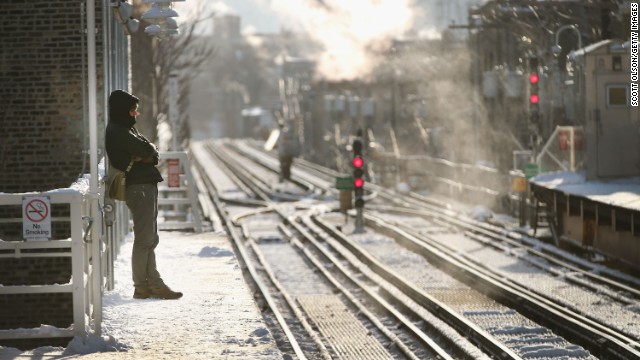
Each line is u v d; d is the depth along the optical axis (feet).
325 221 196.85
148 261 75.41
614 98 154.10
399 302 102.42
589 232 137.39
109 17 94.68
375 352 81.35
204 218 189.06
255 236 173.58
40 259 85.40
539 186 157.28
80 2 86.94
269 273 124.67
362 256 142.00
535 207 162.91
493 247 152.25
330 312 100.58
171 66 226.58
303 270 133.80
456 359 76.95
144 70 194.08
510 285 111.55
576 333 83.46
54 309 84.38
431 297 101.24
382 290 111.34
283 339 84.12
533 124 180.86
